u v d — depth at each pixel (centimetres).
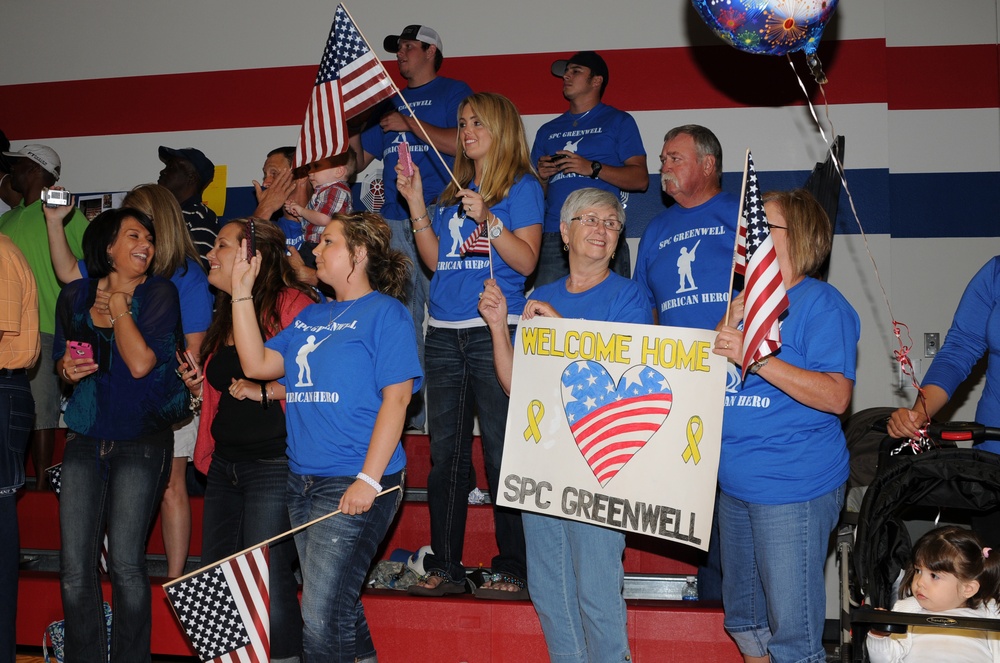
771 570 325
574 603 362
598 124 577
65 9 700
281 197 545
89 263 401
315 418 340
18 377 387
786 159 609
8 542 384
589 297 365
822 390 310
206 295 461
